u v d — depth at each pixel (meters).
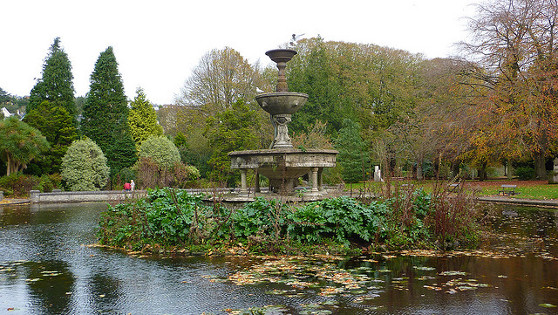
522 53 23.95
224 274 5.71
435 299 4.53
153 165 28.53
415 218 7.83
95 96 39.03
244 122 28.83
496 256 6.89
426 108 30.47
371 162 35.22
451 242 7.82
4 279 5.71
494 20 24.41
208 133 30.41
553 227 10.70
